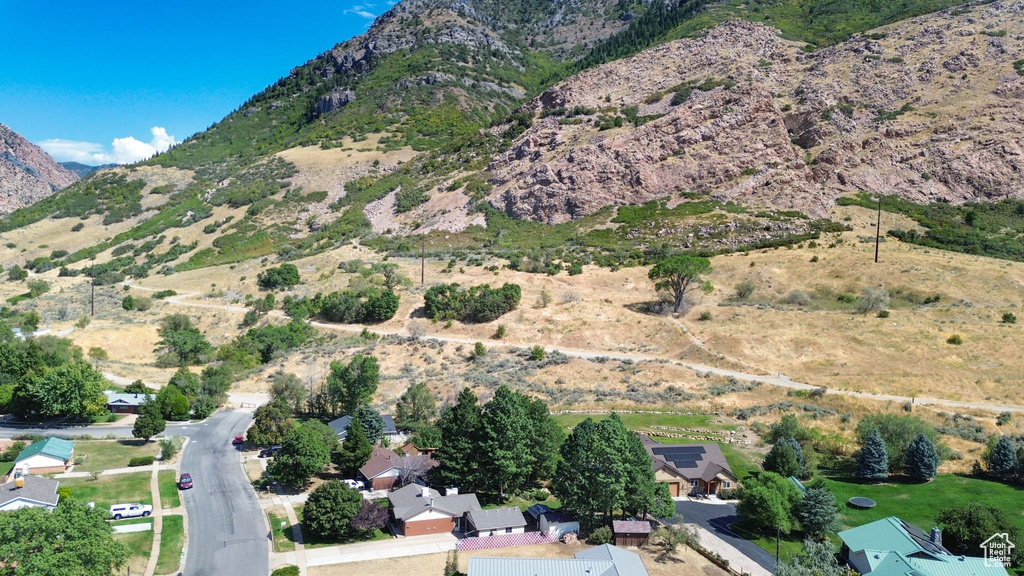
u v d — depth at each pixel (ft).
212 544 209.97
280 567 197.26
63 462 260.42
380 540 217.15
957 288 425.69
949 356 343.05
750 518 231.50
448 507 227.40
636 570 190.08
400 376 377.50
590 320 423.23
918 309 403.34
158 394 332.39
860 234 527.40
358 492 224.94
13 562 163.02
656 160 619.26
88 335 439.22
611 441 225.15
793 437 284.61
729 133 629.51
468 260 535.60
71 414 323.78
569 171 618.85
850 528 223.71
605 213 596.70
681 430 304.50
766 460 269.44
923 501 243.40
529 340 412.98
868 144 619.26
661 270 427.74
